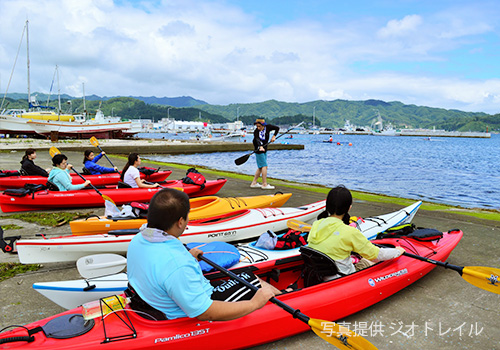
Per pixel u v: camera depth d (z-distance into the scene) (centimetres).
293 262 371
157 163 1869
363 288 346
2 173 909
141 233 231
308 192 1037
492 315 360
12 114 4941
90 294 308
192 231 514
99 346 232
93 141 1047
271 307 298
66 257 446
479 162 3070
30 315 345
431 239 457
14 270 456
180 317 249
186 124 18450
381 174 1962
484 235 613
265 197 686
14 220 699
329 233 329
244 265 349
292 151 4056
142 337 241
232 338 272
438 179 1808
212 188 948
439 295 401
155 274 221
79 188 769
